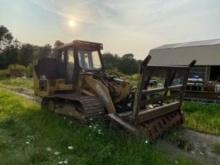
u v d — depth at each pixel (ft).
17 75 105.81
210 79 61.62
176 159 15.62
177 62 69.62
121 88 21.88
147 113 19.15
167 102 23.63
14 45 210.59
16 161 12.92
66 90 24.77
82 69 23.82
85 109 19.77
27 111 25.96
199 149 18.52
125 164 13.48
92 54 24.98
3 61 192.85
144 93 18.49
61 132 18.20
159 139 20.15
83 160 13.52
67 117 23.03
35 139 16.78
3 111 26.09
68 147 14.79
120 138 17.11
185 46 71.87
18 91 51.31
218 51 62.34
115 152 14.74
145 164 13.96
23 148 14.80
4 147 15.06
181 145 19.11
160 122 20.80
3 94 38.50
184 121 25.00
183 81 24.06
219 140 20.72
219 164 15.93
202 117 28.14
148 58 17.40
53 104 25.67
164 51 76.23
